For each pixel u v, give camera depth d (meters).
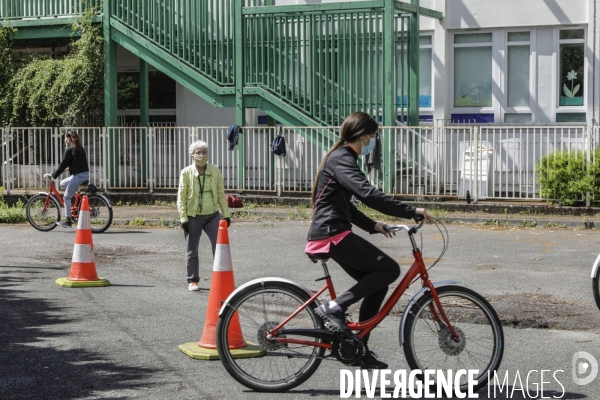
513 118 23.45
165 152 23.48
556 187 19.80
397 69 22.50
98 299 10.69
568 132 20.09
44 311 9.95
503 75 23.42
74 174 18.05
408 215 6.54
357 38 21.95
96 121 25.52
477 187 20.47
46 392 6.79
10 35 25.69
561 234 17.12
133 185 23.98
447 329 6.76
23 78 25.31
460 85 23.89
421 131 21.53
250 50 22.88
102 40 24.47
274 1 23.38
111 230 18.52
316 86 22.58
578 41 22.77
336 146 6.77
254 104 22.89
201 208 11.23
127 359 7.81
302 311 6.84
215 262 8.09
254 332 7.03
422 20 23.86
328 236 6.65
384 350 8.16
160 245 15.93
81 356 7.93
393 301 6.82
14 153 24.19
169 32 23.73
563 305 10.05
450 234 17.16
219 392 6.82
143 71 25.72
